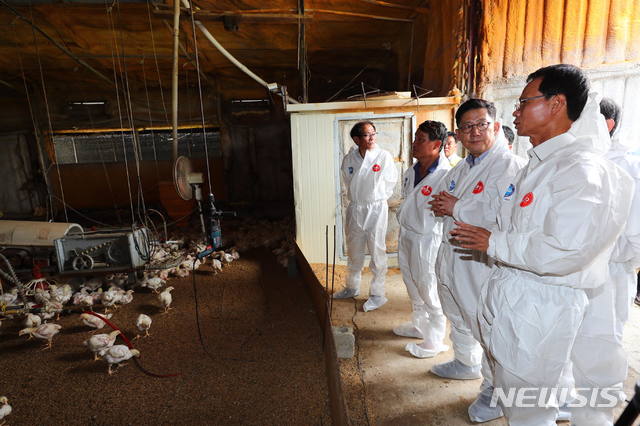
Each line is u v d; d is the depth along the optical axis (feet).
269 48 24.89
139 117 33.65
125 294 15.40
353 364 10.43
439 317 10.47
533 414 6.14
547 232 5.07
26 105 32.83
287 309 14.29
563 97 5.38
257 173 35.88
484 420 7.95
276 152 35.76
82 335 12.82
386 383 9.54
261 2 17.94
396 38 24.44
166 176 36.01
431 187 9.87
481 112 7.66
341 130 18.58
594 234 4.85
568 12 14.10
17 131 33.09
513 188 6.22
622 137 13.89
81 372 10.54
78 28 20.75
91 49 23.99
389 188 13.78
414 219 10.20
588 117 5.40
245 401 9.04
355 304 14.61
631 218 6.63
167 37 22.41
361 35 23.48
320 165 18.88
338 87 32.42
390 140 18.38
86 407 9.02
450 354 10.85
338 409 7.36
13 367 10.92
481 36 16.24
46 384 10.02
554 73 5.40
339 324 12.89
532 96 5.59
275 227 28.60
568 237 4.86
